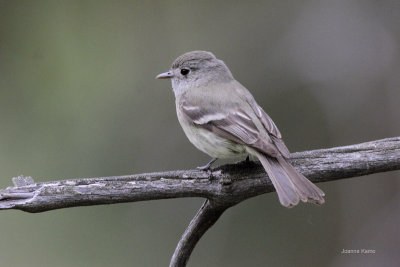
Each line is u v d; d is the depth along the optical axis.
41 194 7.05
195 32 13.95
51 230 12.12
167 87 13.36
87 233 12.26
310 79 13.58
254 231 12.79
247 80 13.66
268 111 13.52
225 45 13.86
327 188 12.93
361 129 13.25
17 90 12.73
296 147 13.36
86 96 13.03
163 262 12.34
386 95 13.29
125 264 12.23
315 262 12.66
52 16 13.01
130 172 12.80
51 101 12.82
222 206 7.63
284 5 14.01
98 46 13.30
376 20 13.64
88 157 12.73
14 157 12.49
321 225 12.75
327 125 13.34
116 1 13.49
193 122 8.65
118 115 13.07
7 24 12.77
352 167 7.68
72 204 7.18
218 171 7.46
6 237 11.96
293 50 13.75
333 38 13.74
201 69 9.41
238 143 8.11
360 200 12.79
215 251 12.77
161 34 13.83
